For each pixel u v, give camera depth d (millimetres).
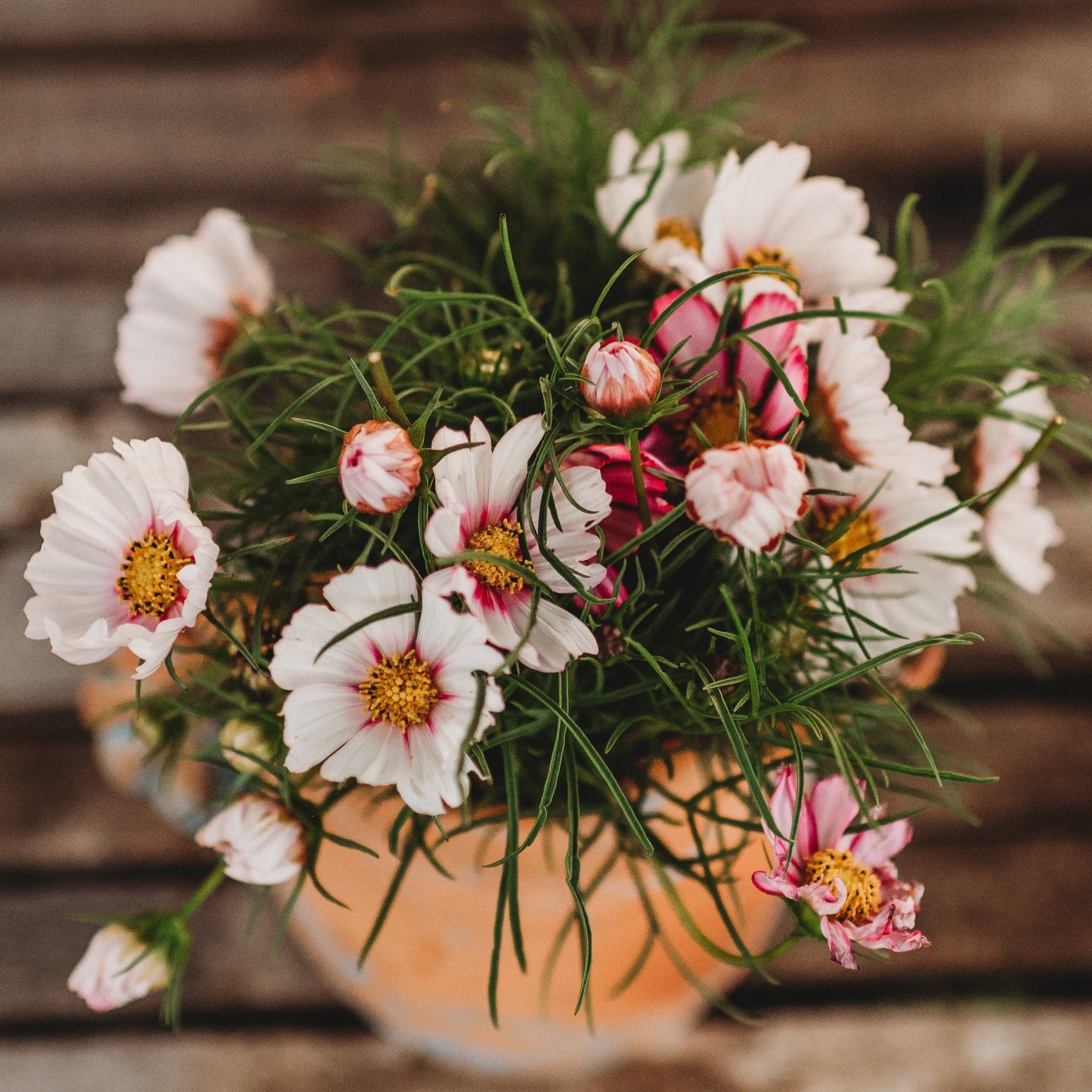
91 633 574
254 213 1009
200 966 867
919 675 716
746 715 617
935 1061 861
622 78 730
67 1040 856
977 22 1042
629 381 572
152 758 689
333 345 674
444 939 680
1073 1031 863
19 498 938
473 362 643
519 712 623
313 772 630
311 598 632
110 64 1040
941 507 641
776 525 573
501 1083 855
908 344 717
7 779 891
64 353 975
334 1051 859
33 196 1014
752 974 873
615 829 645
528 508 585
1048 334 953
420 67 1039
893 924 604
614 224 669
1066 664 906
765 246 668
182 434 870
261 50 1045
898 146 1024
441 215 752
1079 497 926
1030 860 874
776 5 1031
